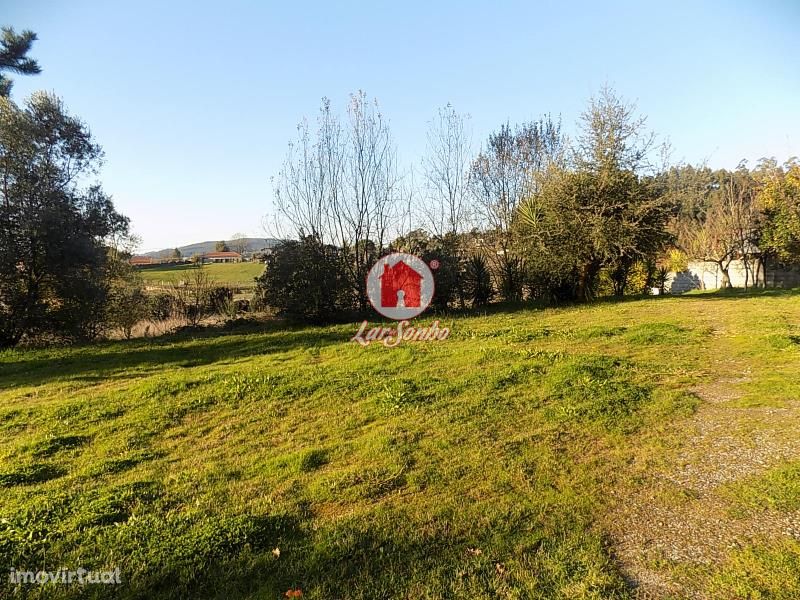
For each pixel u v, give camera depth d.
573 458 4.30
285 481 4.14
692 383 6.45
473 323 12.95
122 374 8.98
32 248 13.94
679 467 4.06
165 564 2.95
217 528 3.29
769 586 2.57
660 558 2.87
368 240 17.25
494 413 5.51
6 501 3.95
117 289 17.25
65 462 4.82
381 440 4.86
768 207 25.36
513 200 19.95
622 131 16.27
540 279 17.41
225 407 6.31
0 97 14.68
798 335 8.96
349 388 6.86
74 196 15.34
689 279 32.19
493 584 2.66
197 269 21.33
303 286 15.12
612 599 2.52
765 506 3.39
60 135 15.01
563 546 2.99
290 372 7.92
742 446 4.41
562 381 6.51
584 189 15.84
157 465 4.62
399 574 2.80
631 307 15.05
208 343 11.93
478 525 3.28
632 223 15.27
